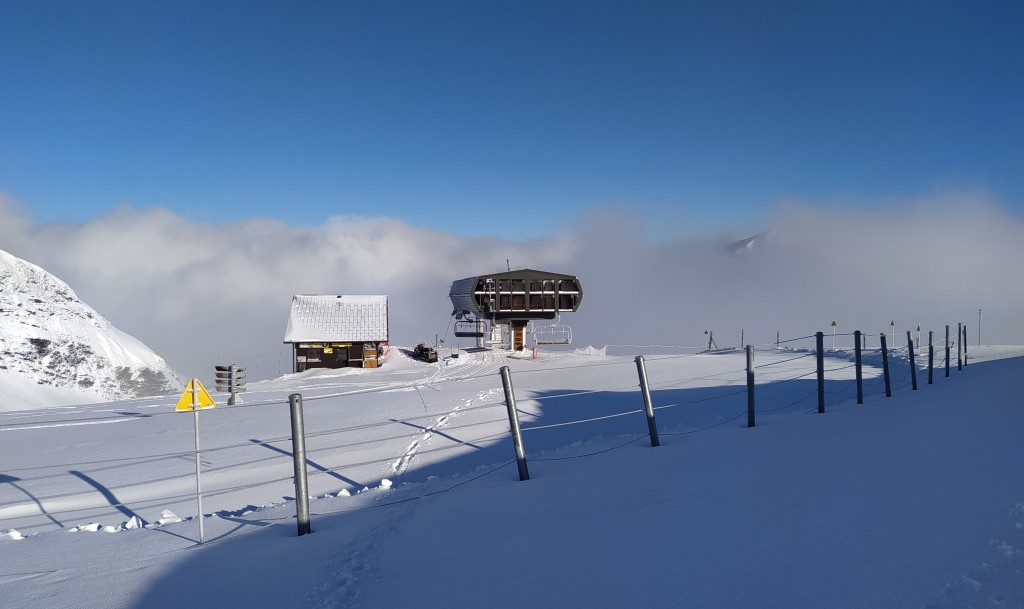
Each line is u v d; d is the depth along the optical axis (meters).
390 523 6.82
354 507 8.44
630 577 4.02
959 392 11.40
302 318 54.56
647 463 8.27
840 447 7.40
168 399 29.86
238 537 7.20
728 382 20.11
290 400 6.99
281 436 15.77
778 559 3.88
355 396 23.11
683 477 6.99
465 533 5.87
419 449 13.43
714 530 4.72
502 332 52.88
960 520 3.94
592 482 7.54
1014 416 7.43
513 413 8.54
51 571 6.22
